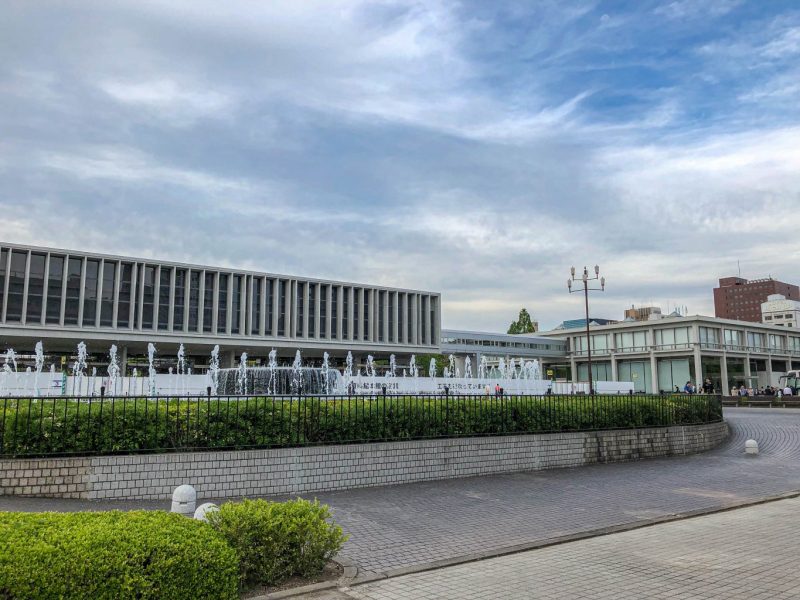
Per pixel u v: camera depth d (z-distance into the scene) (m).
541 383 37.34
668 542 8.72
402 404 13.40
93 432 10.33
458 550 8.16
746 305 151.62
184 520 6.04
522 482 13.16
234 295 69.44
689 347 72.94
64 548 4.75
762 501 11.81
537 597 6.36
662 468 15.38
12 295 56.06
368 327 79.06
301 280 74.12
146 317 63.00
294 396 12.30
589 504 11.16
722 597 6.30
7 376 25.23
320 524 7.01
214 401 11.33
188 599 5.16
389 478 12.53
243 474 10.98
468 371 81.50
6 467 9.77
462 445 13.61
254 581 6.60
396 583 6.86
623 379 80.69
